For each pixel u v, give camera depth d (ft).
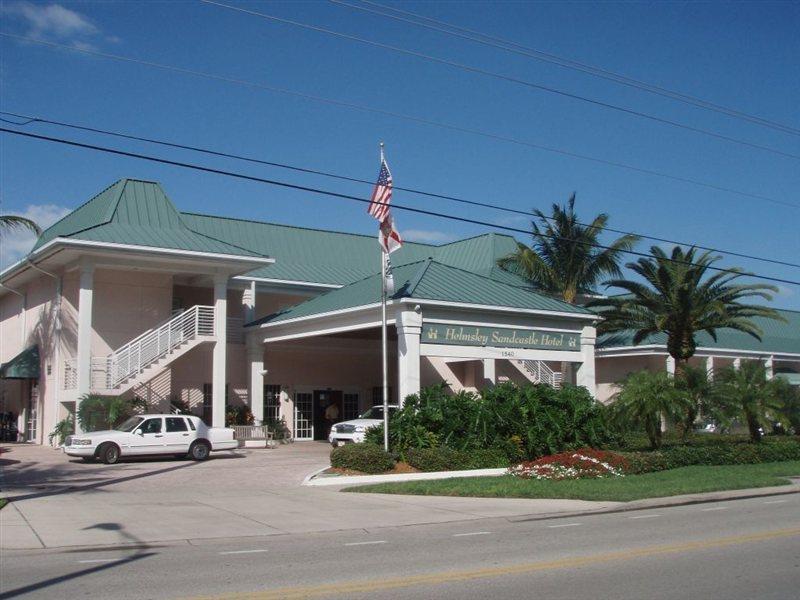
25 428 114.21
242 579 31.07
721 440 96.22
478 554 36.81
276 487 65.36
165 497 58.70
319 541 41.75
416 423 77.87
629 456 76.02
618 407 81.92
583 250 129.59
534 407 81.30
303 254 131.13
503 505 56.34
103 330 103.76
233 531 44.80
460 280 94.12
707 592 28.68
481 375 122.83
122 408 92.12
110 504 54.54
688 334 107.86
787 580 30.73
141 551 38.45
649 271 108.58
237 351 114.32
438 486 63.77
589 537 42.06
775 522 47.83
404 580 30.66
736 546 38.58
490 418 78.79
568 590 28.91
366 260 137.28
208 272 103.19
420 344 84.33
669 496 60.70
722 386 91.45
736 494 63.57
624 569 32.81
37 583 30.37
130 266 98.32
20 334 119.34
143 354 97.25
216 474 73.31
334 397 123.24
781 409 103.40
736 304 111.34
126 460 84.38
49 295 107.76
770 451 89.51
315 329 99.45
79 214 120.78
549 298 99.40
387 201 75.61
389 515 51.44
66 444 82.33
